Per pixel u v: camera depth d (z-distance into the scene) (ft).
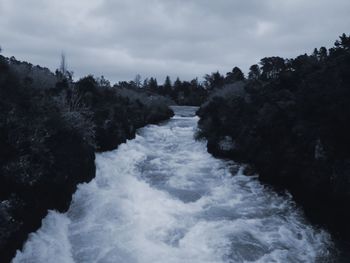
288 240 32.73
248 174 53.62
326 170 34.71
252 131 54.75
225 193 45.44
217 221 36.60
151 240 31.91
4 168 27.53
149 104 119.75
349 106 32.14
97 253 29.40
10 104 33.19
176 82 304.91
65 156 38.65
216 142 65.62
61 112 41.32
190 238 32.63
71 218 35.88
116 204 38.75
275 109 47.29
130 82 275.59
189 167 58.08
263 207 40.86
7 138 29.99
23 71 53.98
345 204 31.99
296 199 42.32
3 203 25.58
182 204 41.52
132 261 28.25
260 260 29.04
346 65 34.32
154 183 49.06
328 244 32.12
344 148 33.88
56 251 28.73
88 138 47.09
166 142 79.87
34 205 29.91
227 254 29.71
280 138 46.01
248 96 69.67
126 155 61.36
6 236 24.30
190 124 108.68
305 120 40.16
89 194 41.16
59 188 35.22
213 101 85.92
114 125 64.18
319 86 37.17
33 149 31.32
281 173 43.39
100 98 73.87
